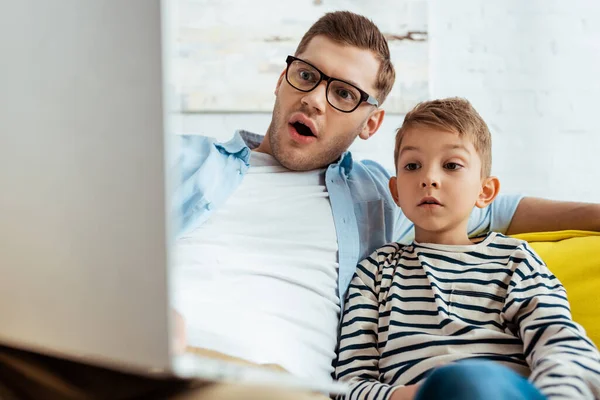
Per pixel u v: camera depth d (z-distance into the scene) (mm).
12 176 544
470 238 1288
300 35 1772
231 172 1229
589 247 1166
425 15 1806
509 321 1004
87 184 510
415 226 1193
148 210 489
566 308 972
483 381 659
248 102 1767
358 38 1261
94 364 554
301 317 1060
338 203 1230
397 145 1213
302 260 1133
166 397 597
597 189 1884
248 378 549
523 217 1296
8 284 566
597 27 1893
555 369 793
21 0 518
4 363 617
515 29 1886
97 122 500
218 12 1765
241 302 1044
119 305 507
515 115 1888
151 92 480
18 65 524
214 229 1164
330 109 1246
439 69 1863
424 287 1081
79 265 521
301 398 681
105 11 487
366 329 1073
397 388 903
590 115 1892
